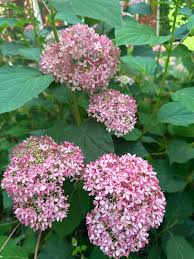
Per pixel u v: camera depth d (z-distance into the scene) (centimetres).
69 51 28
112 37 43
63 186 31
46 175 26
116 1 24
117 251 25
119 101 31
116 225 25
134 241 25
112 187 25
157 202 26
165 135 40
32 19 38
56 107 43
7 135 46
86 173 27
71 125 32
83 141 31
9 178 27
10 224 35
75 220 31
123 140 35
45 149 27
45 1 34
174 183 34
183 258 30
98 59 29
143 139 36
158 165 36
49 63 29
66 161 27
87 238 35
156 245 33
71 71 28
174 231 34
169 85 46
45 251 31
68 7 26
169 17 44
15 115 48
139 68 39
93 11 23
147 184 26
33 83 26
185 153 34
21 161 27
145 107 41
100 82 30
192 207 35
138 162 27
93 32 30
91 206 31
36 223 27
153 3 42
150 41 27
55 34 31
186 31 37
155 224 27
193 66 46
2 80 27
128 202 25
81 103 35
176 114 34
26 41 47
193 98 29
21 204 27
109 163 27
